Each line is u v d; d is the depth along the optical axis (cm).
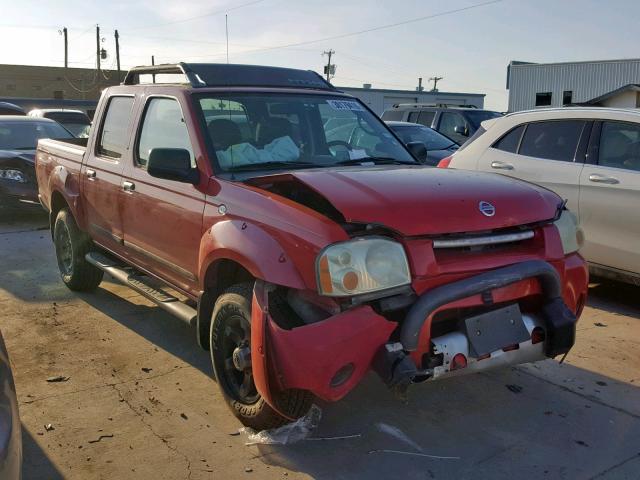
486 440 374
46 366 468
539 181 648
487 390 436
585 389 439
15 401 256
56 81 6625
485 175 412
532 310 369
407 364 316
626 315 595
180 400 418
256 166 423
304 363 312
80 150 606
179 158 404
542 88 4138
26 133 1160
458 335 337
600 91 3878
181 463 347
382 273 319
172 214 433
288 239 338
